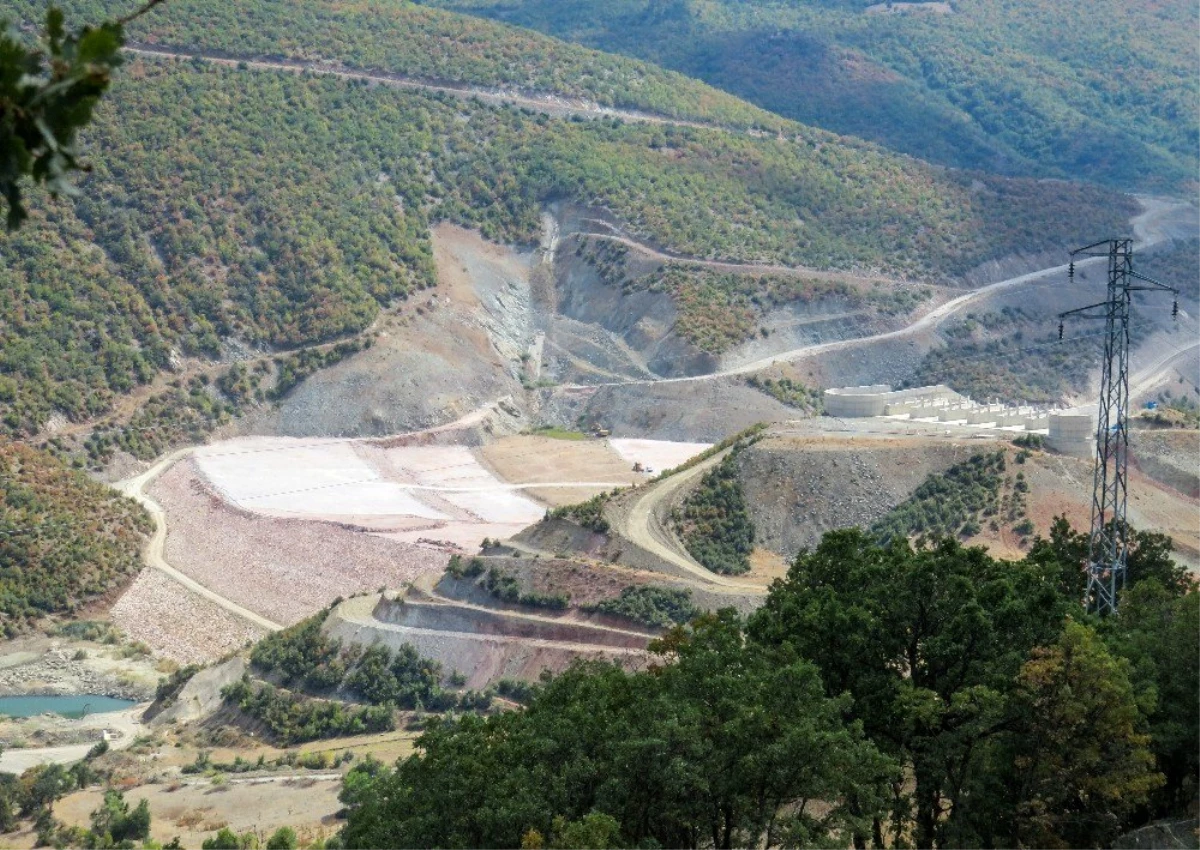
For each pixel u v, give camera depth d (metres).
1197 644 109.12
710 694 97.25
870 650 105.19
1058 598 108.44
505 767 96.88
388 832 98.06
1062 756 100.06
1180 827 101.12
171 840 165.38
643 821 96.25
